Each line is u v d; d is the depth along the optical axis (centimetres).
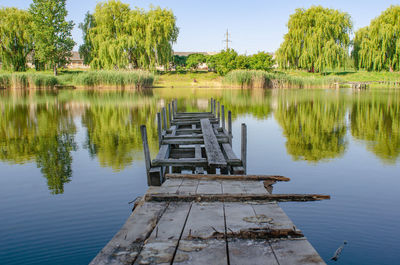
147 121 1992
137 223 504
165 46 6028
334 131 1666
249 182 714
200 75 6912
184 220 508
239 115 2266
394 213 675
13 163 1096
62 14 6219
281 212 537
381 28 5206
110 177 937
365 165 1049
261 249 420
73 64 9406
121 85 5125
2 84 5022
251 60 6806
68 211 710
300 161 1103
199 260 396
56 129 1731
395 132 1620
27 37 5834
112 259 407
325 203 721
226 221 500
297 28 5872
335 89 5131
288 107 2695
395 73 5922
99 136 1538
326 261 506
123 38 5603
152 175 754
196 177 732
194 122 1530
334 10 5772
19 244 572
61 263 512
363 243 555
